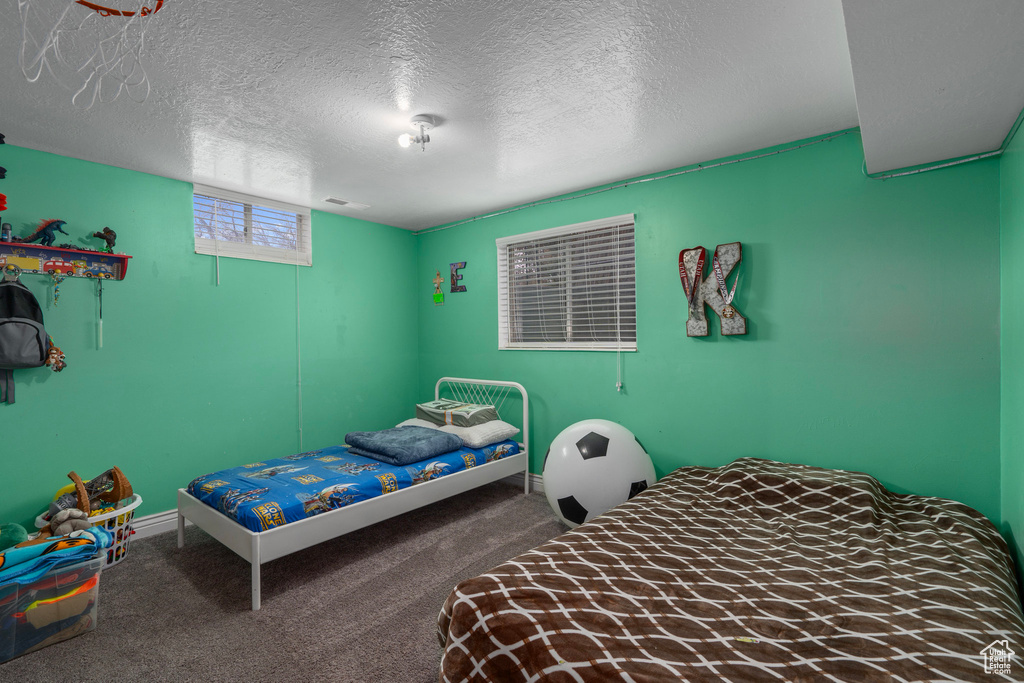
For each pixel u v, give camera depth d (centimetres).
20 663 179
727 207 288
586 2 151
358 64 186
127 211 296
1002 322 211
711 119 238
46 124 233
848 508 210
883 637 126
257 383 358
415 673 174
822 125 245
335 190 345
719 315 286
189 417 323
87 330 281
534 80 199
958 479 223
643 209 322
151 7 148
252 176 313
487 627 134
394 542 286
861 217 246
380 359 443
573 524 283
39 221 264
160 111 221
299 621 206
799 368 266
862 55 138
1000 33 127
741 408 286
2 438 254
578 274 362
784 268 269
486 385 421
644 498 240
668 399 316
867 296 245
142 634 197
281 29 163
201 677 172
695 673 113
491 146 268
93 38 165
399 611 214
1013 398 195
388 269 450
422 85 203
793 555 178
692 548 184
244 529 221
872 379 244
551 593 146
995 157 213
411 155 280
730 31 168
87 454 281
